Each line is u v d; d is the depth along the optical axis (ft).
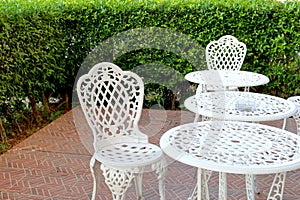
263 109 10.68
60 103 19.76
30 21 16.21
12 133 16.02
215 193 11.28
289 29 17.66
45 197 10.95
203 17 18.10
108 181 9.02
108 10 18.76
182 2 18.39
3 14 14.62
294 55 17.97
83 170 12.77
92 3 18.92
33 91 16.96
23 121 16.98
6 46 14.57
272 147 8.34
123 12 18.65
